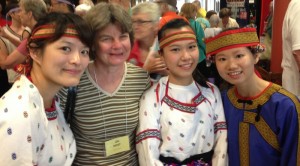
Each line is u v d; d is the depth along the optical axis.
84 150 1.64
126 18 1.54
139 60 2.07
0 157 1.13
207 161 1.71
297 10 2.20
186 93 1.71
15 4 3.04
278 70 2.96
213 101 1.76
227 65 1.62
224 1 5.75
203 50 2.42
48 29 1.27
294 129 1.56
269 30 3.79
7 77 2.92
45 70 1.29
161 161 1.66
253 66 1.64
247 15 5.26
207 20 5.96
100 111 1.61
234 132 1.71
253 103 1.65
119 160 1.67
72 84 1.31
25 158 1.16
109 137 1.64
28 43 1.33
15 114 1.16
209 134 1.71
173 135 1.64
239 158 1.69
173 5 3.93
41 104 1.27
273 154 1.62
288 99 1.58
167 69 1.76
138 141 1.67
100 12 1.50
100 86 1.62
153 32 2.09
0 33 2.86
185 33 1.63
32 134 1.19
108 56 1.55
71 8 3.08
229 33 1.60
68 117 1.60
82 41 1.32
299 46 2.19
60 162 1.38
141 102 1.71
